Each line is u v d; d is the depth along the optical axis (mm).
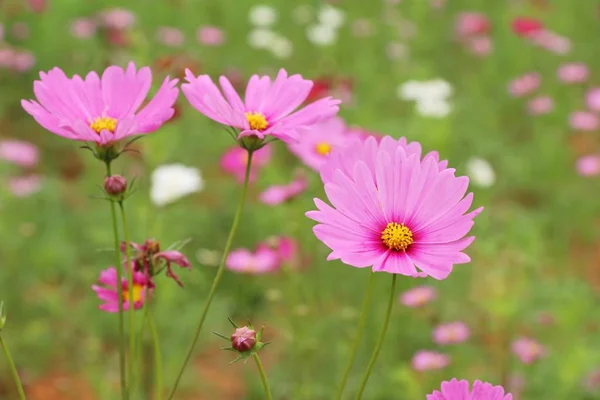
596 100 3424
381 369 1877
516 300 1951
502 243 2312
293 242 1874
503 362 1946
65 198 2711
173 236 2059
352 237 1048
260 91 1122
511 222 2418
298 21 4316
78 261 2350
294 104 1117
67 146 3127
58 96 1081
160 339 1826
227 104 1070
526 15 4516
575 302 2004
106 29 3188
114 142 1062
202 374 2002
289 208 1945
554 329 2076
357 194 1057
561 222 2908
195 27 4195
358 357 1908
